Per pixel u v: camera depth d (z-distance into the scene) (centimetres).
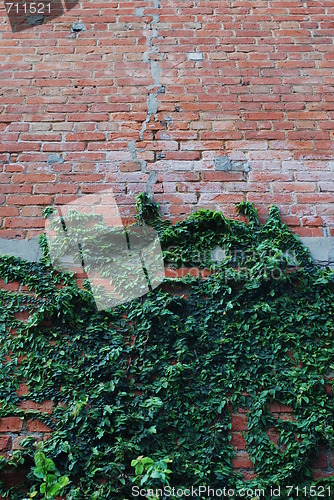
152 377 267
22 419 258
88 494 240
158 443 251
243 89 352
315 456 251
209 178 323
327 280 288
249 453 252
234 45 368
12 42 370
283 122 341
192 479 244
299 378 266
